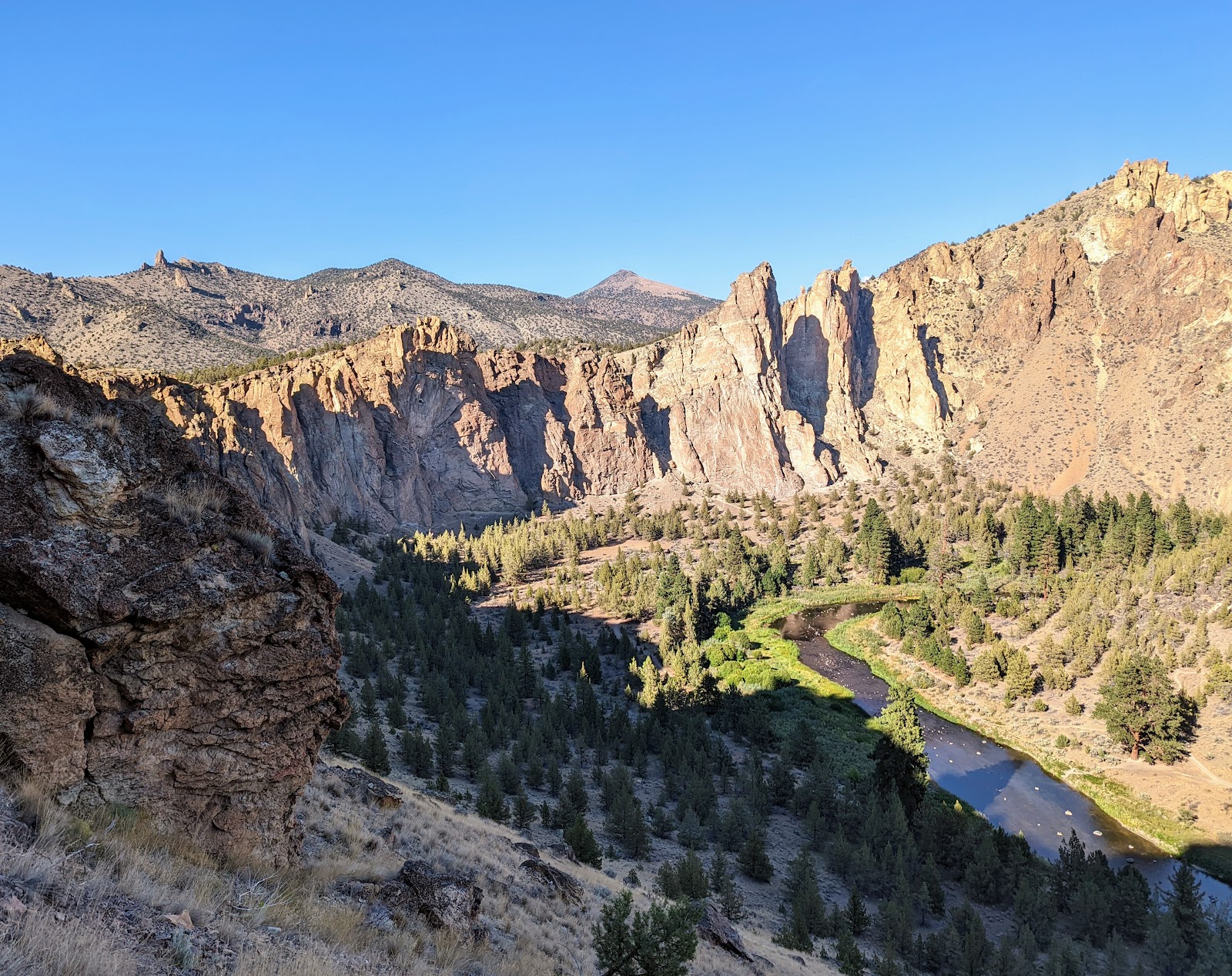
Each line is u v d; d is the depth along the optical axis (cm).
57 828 1074
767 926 4884
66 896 934
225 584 1415
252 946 1062
